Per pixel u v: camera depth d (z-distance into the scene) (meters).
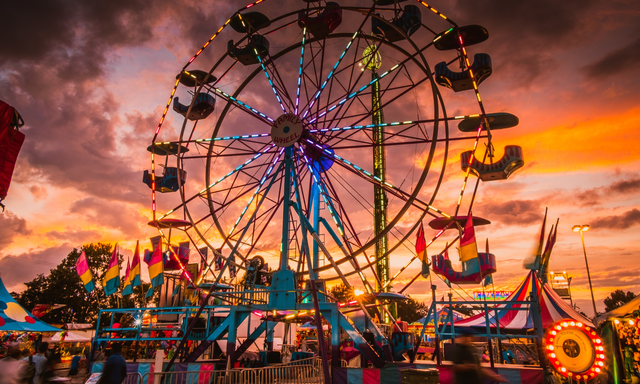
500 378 7.77
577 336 12.27
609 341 12.70
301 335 44.44
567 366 12.25
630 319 12.20
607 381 12.64
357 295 18.80
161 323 24.31
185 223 25.19
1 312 19.59
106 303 66.31
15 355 11.38
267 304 18.09
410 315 99.31
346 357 23.16
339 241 21.11
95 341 20.55
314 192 23.25
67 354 40.50
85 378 19.16
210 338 18.02
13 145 9.16
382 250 43.97
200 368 17.36
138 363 18.09
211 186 23.92
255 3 23.16
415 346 17.55
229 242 23.64
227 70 25.56
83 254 22.81
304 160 22.02
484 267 18.86
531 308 15.38
